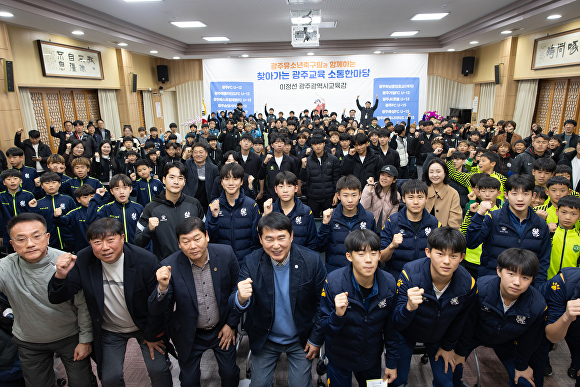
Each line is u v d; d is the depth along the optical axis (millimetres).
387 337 1953
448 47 10500
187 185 4172
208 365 2645
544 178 3342
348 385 2086
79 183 4270
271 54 11266
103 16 7086
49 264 2016
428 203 3246
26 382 2145
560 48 7891
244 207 2877
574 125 5250
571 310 1734
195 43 10922
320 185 4734
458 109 12398
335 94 11953
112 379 2008
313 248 2812
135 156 5051
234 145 7695
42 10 5812
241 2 6480
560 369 2533
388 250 2434
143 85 11977
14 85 6445
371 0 6652
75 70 8383
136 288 2039
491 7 7309
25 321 2018
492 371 2525
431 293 1921
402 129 6730
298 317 2070
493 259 2568
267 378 2100
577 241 2523
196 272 2102
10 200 3727
